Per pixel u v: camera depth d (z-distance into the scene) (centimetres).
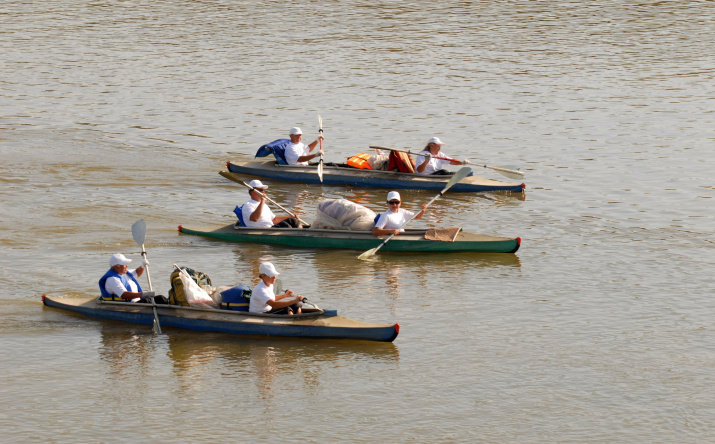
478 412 2483
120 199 4572
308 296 3309
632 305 3228
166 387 2619
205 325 2978
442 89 7169
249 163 5159
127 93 7025
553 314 3156
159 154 5469
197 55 8400
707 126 6062
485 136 5881
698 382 2648
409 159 4894
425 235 3838
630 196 4622
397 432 2378
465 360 2798
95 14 10481
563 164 5250
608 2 11144
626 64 8044
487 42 8994
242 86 7262
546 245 3903
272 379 2669
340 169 4950
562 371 2723
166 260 3691
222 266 3625
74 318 3098
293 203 4575
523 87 7238
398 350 2866
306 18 10206
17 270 3519
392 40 9062
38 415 2458
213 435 2362
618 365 2761
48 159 5288
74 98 6856
